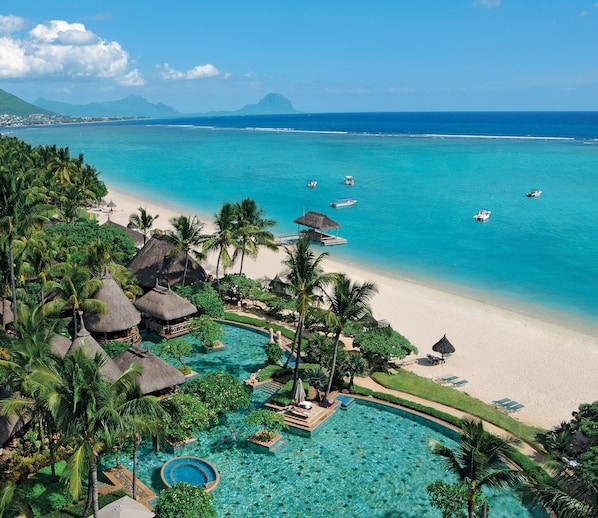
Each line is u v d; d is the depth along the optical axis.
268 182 133.62
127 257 60.31
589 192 114.19
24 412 24.80
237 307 54.03
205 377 33.47
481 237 82.62
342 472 28.84
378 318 51.72
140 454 29.73
